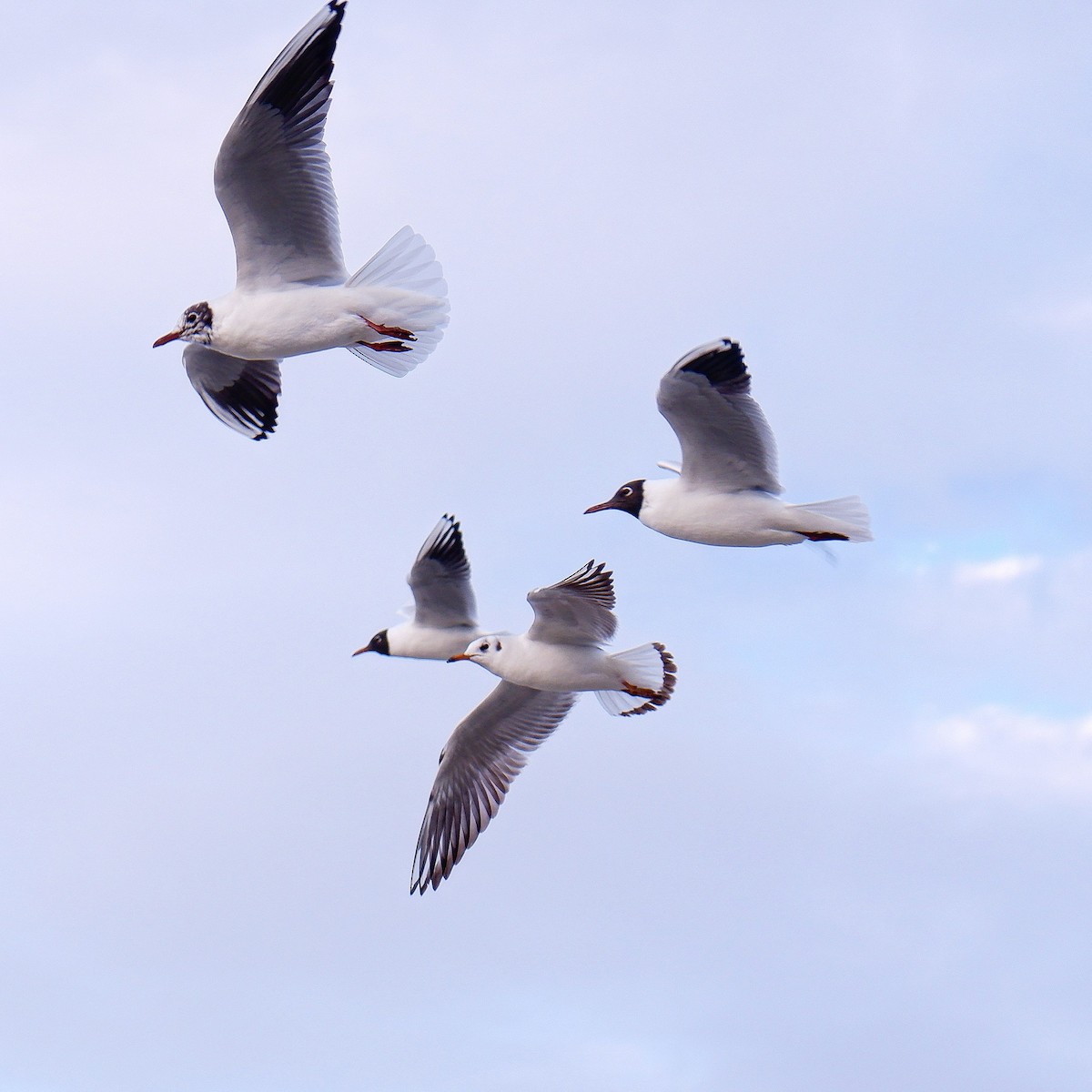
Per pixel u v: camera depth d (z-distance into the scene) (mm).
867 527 14922
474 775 17688
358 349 15469
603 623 15352
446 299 15164
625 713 16547
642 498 15422
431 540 18562
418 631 19203
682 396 14547
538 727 17531
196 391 17953
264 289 15234
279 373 18234
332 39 14672
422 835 17859
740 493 15117
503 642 15984
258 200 14945
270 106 14484
